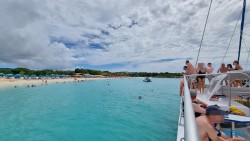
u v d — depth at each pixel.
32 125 11.91
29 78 65.69
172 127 11.31
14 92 31.22
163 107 18.11
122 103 20.73
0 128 11.24
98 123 12.29
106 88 41.84
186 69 10.66
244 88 6.87
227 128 4.73
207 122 3.30
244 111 5.04
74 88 41.28
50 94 29.44
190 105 1.70
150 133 10.16
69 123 12.39
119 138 9.48
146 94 29.83
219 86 6.20
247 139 4.50
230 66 10.63
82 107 18.33
